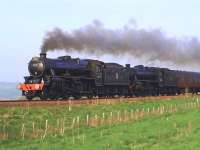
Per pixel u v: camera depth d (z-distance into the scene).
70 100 48.88
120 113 49.88
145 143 34.84
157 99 64.69
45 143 34.25
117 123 45.38
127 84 66.94
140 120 47.50
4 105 41.25
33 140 35.62
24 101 44.50
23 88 50.78
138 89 69.50
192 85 86.44
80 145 33.25
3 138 35.44
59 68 52.97
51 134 38.56
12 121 38.47
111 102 54.31
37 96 50.81
